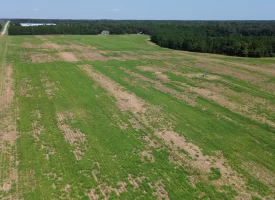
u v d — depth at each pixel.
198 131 25.14
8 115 27.41
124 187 17.30
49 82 38.75
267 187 17.75
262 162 20.56
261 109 30.78
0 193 16.34
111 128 25.17
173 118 27.72
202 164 20.06
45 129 24.64
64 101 31.45
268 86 39.97
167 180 18.14
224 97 34.47
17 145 21.81
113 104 30.89
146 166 19.56
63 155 20.55
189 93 35.53
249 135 24.69
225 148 22.39
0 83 37.94
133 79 41.50
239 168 19.73
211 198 16.61
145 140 23.20
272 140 23.89
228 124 26.72
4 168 18.75
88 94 33.94
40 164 19.36
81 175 18.28
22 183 17.31
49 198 16.06
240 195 16.95
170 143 22.86
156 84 39.16
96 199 16.14
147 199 16.31
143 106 30.58
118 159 20.30
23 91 34.66
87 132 24.28
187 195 16.78
